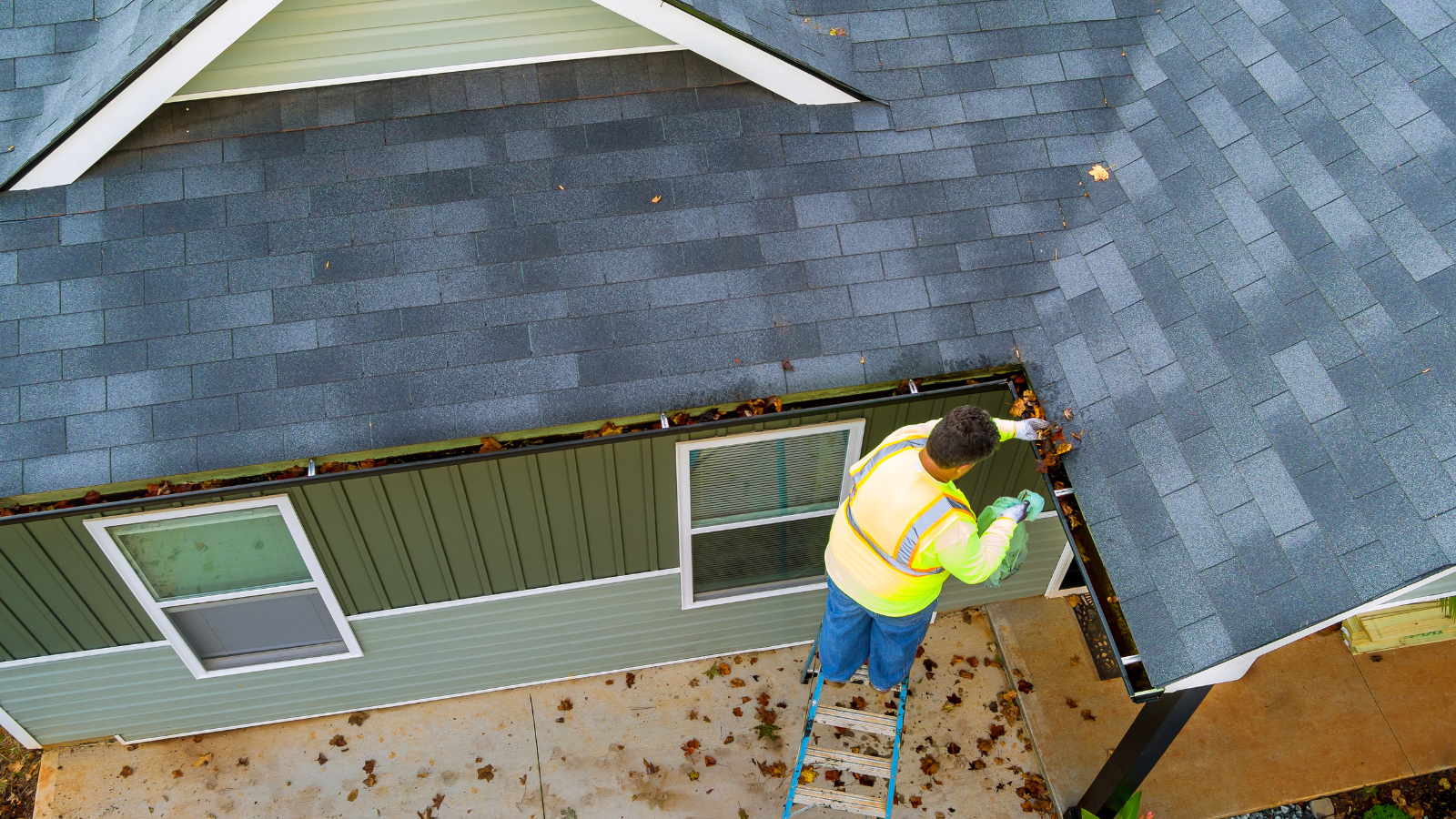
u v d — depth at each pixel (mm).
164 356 4934
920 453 4230
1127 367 4949
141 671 6598
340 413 4918
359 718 7473
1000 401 5711
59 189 5105
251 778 7137
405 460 5172
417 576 6281
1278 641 4109
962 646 7746
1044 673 7492
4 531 5285
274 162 5184
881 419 5773
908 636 5008
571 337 5055
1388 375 4254
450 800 7023
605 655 7461
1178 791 6848
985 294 5266
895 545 4270
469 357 5008
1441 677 7289
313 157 5203
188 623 6344
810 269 5219
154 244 5059
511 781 7117
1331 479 4207
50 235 5047
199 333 4969
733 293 5156
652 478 5938
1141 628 4410
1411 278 4383
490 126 5305
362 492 5555
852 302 5195
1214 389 4672
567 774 7145
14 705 6664
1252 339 4672
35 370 4891
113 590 5906
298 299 5031
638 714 7449
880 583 4500
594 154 5309
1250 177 5031
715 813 6930
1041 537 7191
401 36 5090
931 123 5516
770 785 7059
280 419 4895
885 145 5457
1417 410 4121
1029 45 5688
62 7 5340
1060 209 5426
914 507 4152
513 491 5789
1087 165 5504
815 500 6480
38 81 5230
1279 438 4406
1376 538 4004
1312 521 4180
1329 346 4457
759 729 7289
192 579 5980
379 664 7004
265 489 5039
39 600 5828
